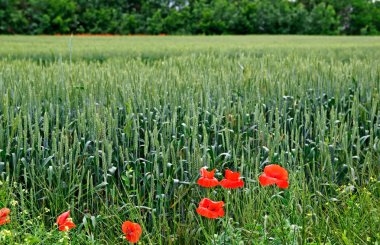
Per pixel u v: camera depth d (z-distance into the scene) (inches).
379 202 175.9
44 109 263.4
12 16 2041.1
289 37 1615.4
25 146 198.1
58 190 187.0
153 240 177.3
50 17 2123.5
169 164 188.7
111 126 205.0
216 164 202.7
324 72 312.0
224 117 243.8
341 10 2839.6
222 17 2308.1
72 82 281.6
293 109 274.4
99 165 206.7
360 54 557.6
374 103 238.4
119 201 193.2
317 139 222.5
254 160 209.6
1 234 145.6
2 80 282.0
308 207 174.9
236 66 361.1
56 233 158.9
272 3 2436.0
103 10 2201.0
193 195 190.7
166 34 2260.1
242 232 169.2
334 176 207.5
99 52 617.0
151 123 239.8
